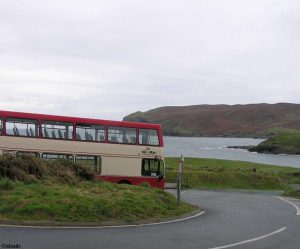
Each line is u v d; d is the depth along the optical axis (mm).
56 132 27625
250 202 29266
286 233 15352
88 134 28453
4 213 14953
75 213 15500
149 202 18719
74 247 11422
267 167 60250
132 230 14680
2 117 26594
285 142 151250
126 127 29594
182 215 19031
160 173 29953
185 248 11992
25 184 19000
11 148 26453
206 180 45500
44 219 14820
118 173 28906
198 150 151875
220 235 14414
